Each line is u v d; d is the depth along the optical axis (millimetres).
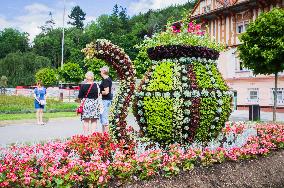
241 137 6164
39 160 4012
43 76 32375
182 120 4930
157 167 4035
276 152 5703
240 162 4926
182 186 4004
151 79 5141
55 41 75375
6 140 7832
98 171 3539
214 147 5133
